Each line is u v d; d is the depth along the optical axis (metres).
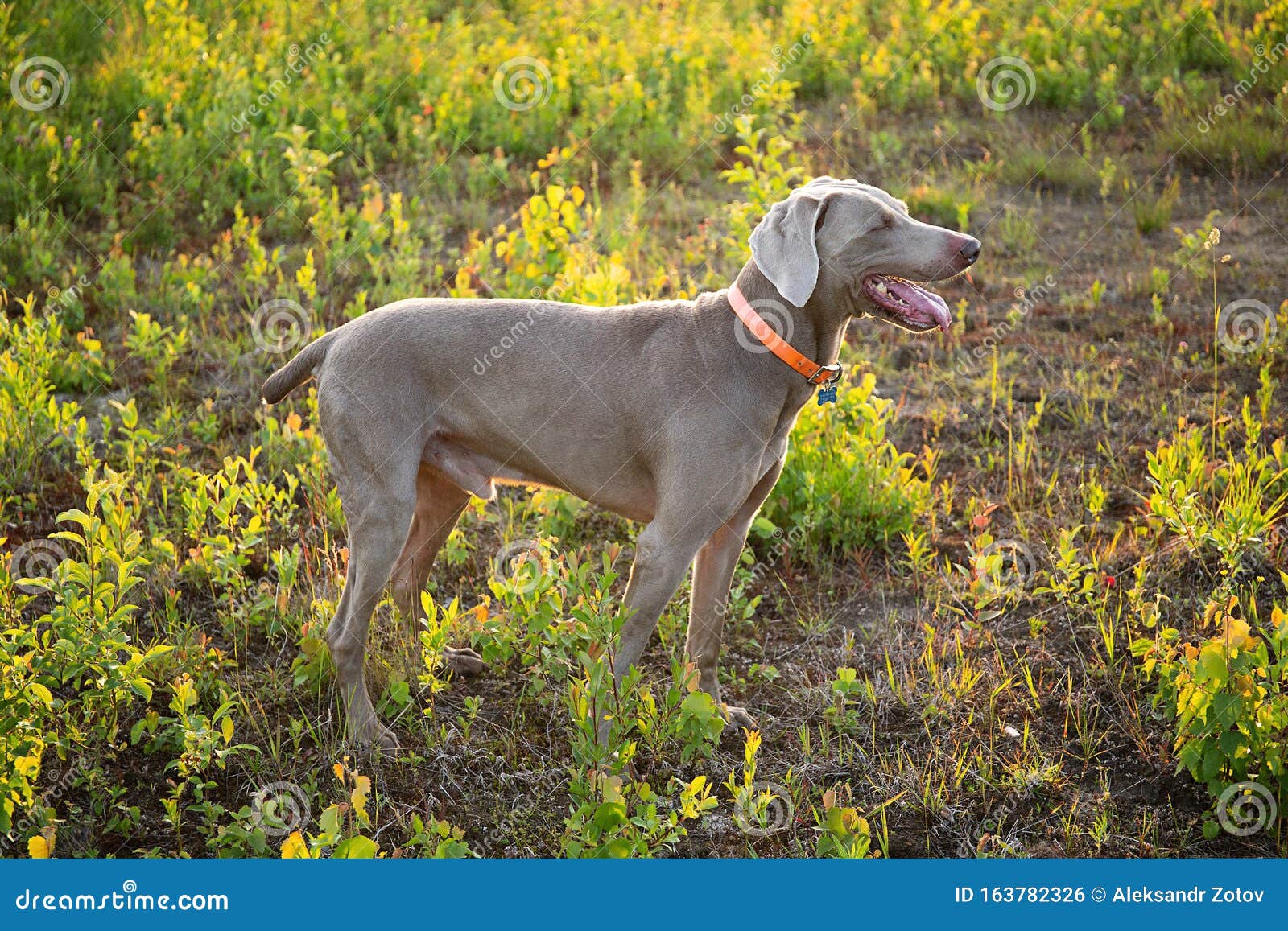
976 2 11.36
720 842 3.52
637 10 11.45
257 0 10.26
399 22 10.39
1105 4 10.89
